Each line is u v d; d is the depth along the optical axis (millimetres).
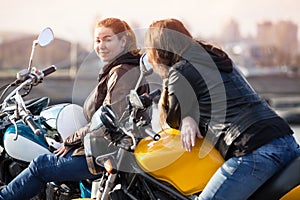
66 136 11477
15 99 11211
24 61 82125
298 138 30641
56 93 47812
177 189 9719
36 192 10859
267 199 9414
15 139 11016
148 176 9844
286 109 43875
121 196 9953
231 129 9469
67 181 11523
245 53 75562
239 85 9742
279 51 81938
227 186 9344
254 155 9297
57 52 78188
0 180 11969
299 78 72562
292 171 9344
